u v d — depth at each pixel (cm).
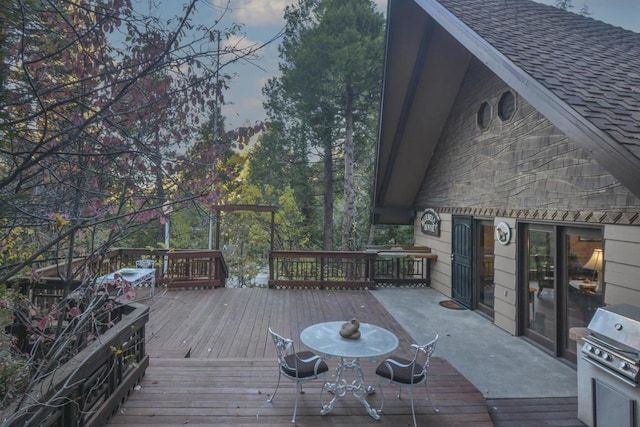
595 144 311
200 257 898
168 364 432
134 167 240
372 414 330
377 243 1694
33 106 205
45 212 228
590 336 340
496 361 500
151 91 230
